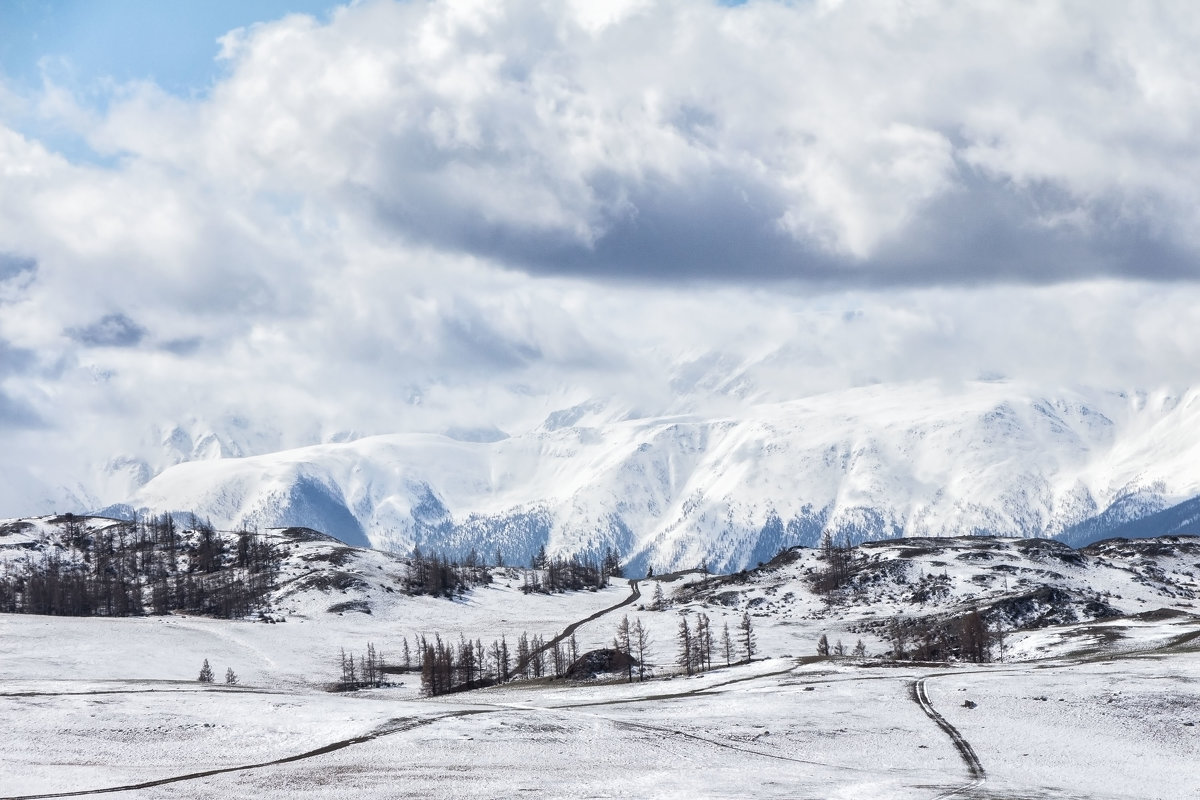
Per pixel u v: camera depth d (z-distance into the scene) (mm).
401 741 114250
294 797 93688
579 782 99188
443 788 96688
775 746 115688
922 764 108688
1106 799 95312
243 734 117188
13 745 112562
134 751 111125
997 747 115062
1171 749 115500
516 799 93125
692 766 106812
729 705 138125
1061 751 113562
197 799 93000
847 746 115750
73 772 102688
